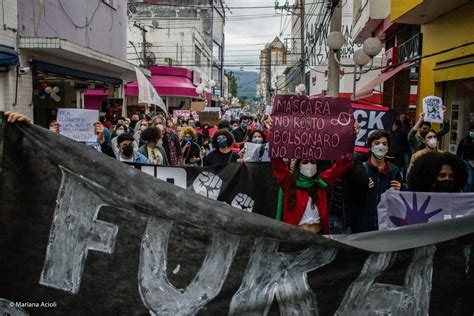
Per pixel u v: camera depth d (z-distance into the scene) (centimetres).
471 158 1079
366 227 555
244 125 1583
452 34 1328
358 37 2502
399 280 352
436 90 1437
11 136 359
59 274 353
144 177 353
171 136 1062
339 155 481
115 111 1928
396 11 1472
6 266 355
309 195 495
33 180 358
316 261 349
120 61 1822
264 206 624
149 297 348
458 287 353
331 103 482
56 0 1543
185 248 349
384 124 753
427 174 491
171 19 6009
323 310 350
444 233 354
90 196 354
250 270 347
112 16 2017
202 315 347
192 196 349
